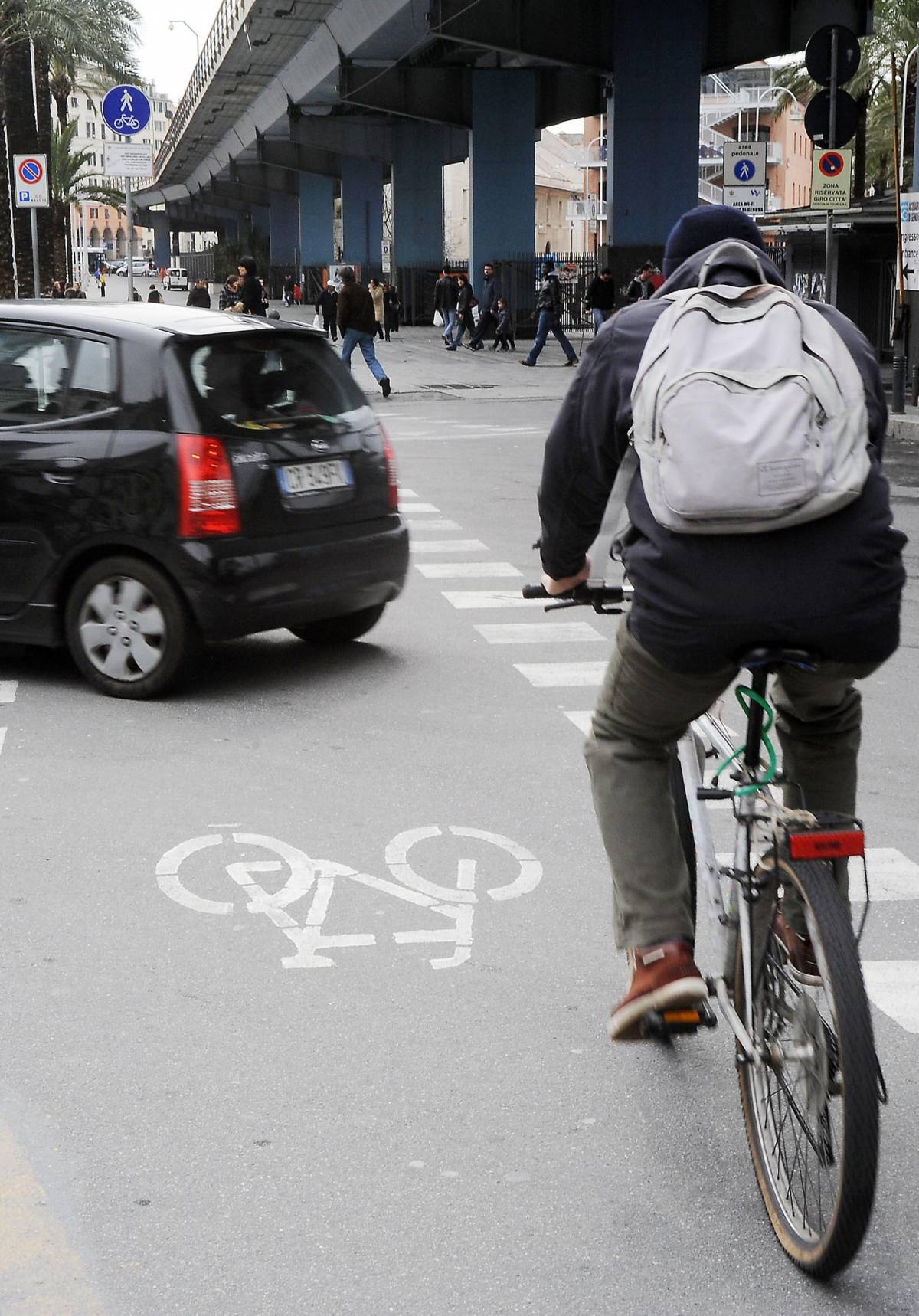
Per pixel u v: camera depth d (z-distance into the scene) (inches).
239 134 3321.9
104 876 197.2
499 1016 158.4
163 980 166.9
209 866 200.7
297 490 287.0
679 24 1357.0
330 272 1752.0
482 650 321.4
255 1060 148.4
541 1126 136.1
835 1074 107.7
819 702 128.9
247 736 259.6
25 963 171.2
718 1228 120.6
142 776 238.4
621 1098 141.6
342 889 193.2
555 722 268.1
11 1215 121.8
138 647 281.9
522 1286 112.7
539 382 1112.8
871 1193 103.9
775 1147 118.1
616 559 130.6
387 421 839.1
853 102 746.2
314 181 3243.1
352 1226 120.3
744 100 4143.7
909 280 773.9
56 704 281.7
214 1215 121.7
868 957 172.2
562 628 340.5
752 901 120.2
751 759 123.3
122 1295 111.4
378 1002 161.6
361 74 1825.8
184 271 4616.1
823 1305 110.7
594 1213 122.5
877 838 210.5
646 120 1371.8
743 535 112.0
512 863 202.2
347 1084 143.6
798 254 1095.6
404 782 235.1
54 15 1481.3
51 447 284.2
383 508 306.5
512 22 1338.6
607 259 1392.7
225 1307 110.2
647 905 127.3
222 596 275.0
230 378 283.4
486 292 1587.1
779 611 111.2
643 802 129.1
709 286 119.2
